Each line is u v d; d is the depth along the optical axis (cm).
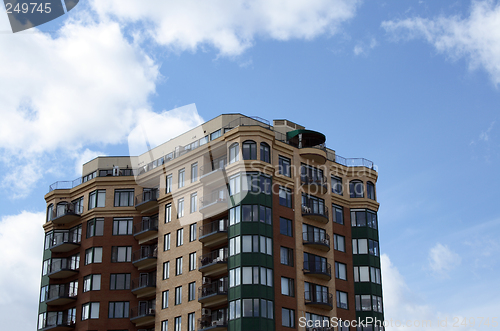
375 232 6462
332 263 6019
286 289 5475
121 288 6275
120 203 6644
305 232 5891
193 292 5656
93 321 6134
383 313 6094
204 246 5734
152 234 6316
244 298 5153
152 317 5950
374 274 6209
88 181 6844
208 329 5262
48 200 7144
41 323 6456
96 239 6506
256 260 5294
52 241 6812
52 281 6612
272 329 5150
